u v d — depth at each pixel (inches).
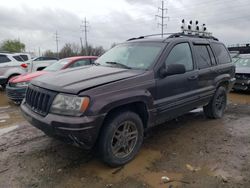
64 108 124.6
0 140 178.7
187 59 184.4
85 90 124.6
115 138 137.9
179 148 165.8
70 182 125.5
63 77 146.1
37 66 514.6
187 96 178.9
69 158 150.0
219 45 235.8
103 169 138.1
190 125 214.5
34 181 126.2
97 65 180.1
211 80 209.5
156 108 154.7
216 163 145.2
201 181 126.6
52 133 128.3
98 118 123.6
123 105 138.3
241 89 380.5
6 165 141.8
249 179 128.4
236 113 260.7
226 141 178.5
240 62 414.9
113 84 133.6
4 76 409.7
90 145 129.1
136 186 122.3
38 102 138.3
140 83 144.6
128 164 143.6
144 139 181.0
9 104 317.1
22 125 215.2
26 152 158.1
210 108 225.0
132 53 175.5
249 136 188.7
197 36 213.8
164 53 163.9
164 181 126.4
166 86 160.2
